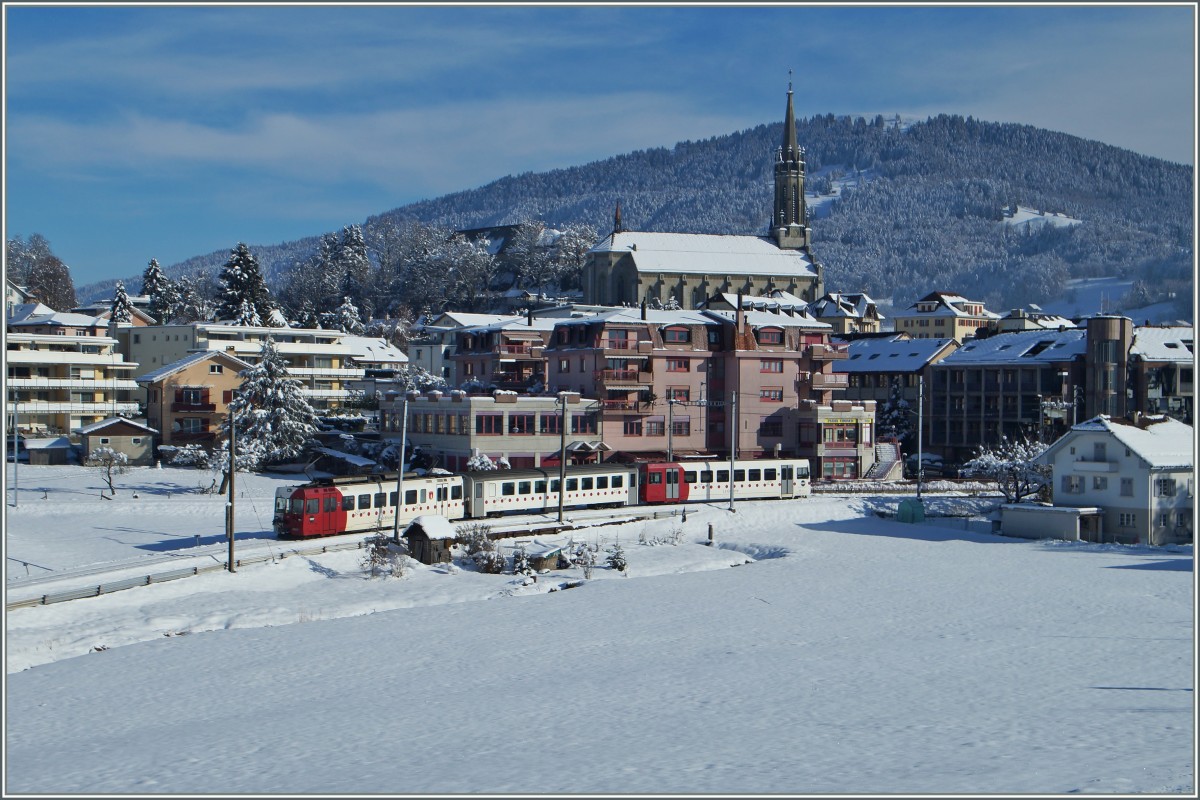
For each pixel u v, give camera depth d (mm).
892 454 123938
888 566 75188
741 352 117750
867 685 45062
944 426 141625
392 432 117688
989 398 137875
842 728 38375
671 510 92062
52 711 43469
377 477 81562
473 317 178750
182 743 38938
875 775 32219
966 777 31562
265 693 45719
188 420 130500
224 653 52250
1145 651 50750
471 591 66062
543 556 73062
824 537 86062
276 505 78312
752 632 56406
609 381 112750
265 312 196625
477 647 53406
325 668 49656
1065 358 131500
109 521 86375
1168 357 130000
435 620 59219
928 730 37688
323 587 65938
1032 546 83312
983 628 56781
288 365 159625
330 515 77062
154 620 56844
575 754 36031
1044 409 121312
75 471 114875
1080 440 88312
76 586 60219
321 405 155875
